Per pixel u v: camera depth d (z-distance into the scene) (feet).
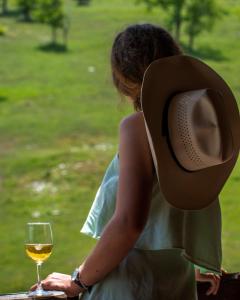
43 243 11.44
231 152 10.27
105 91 185.16
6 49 223.30
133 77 10.76
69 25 245.86
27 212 108.47
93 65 210.38
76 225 101.81
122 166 10.35
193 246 10.82
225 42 231.50
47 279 11.06
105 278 10.69
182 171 10.30
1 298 10.85
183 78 10.36
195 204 10.49
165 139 10.18
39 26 252.01
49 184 122.72
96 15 268.41
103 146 144.36
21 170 129.59
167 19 243.19
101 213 10.89
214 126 10.12
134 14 268.21
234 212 98.63
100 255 10.29
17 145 147.43
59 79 197.06
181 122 10.12
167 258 10.76
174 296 10.84
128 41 10.77
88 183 122.11
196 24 231.71
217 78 10.66
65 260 84.07
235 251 81.97
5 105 175.22
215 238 11.01
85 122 161.17
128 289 10.59
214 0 239.71
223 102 10.27
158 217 10.59
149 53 10.69
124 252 10.23
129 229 10.12
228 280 12.34
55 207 111.14
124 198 10.21
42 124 161.48
